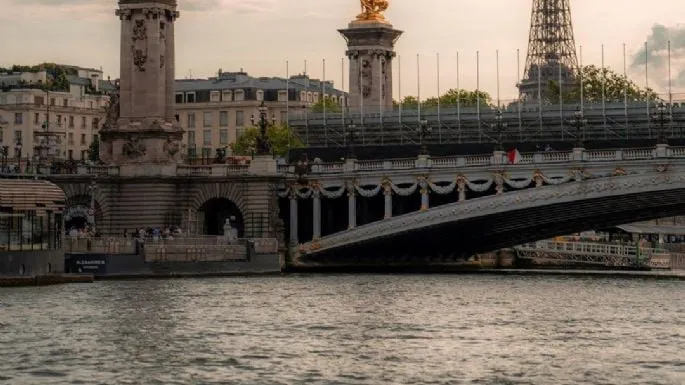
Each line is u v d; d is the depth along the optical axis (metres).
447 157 187.12
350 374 91.06
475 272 193.25
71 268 164.62
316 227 195.50
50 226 160.62
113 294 139.88
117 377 89.44
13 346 100.56
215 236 184.50
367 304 132.88
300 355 98.38
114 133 198.75
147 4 197.38
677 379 89.62
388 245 194.88
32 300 131.88
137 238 174.62
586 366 94.19
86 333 107.88
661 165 173.12
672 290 153.00
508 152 188.38
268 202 195.88
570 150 186.62
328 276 177.50
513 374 91.25
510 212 181.25
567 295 145.12
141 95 198.25
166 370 92.12
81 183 196.62
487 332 110.94
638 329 113.44
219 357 97.19
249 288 151.38
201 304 130.75
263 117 199.38
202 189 197.88
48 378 88.81
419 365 94.44
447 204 185.25
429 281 167.50
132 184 196.88
